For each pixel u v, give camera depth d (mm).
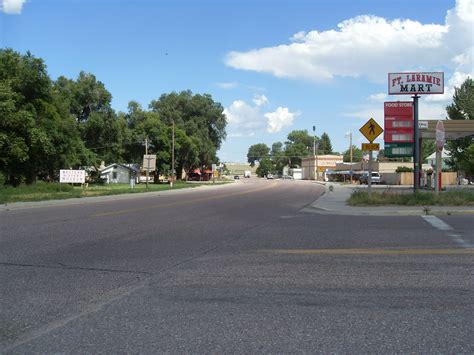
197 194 38875
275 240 11461
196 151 97750
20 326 5273
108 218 17219
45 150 40781
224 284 7098
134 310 5840
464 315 5562
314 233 12688
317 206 22312
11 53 43719
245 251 9914
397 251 9695
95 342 4785
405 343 4699
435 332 5000
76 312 5770
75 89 73812
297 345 4668
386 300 6199
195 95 109688
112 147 78688
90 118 74062
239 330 5105
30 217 18000
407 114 26828
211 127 111625
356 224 14820
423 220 15703
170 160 90875
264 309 5855
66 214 19219
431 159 82250
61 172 38344
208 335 4961
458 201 20188
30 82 43844
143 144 88812
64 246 10625
